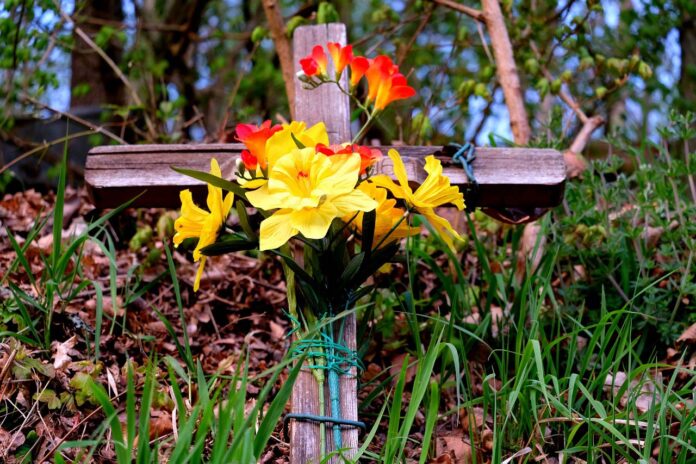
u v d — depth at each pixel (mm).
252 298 3070
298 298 2037
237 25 8086
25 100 4438
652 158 3295
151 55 6312
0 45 4238
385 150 2365
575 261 3006
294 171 1812
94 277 2975
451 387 2547
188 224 1951
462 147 2342
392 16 4324
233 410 1629
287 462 2111
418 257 3037
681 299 2713
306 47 2592
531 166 2344
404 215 1993
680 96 5938
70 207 3686
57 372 2170
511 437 2150
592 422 2096
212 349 2750
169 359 2117
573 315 2688
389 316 2768
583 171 3100
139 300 2830
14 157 4707
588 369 2531
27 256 3012
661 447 1896
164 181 2297
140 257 3314
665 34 5301
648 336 2668
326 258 1970
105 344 2455
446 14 6707
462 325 2598
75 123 5199
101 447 2076
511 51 3498
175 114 4660
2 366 2135
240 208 1923
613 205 3221
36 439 2045
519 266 2994
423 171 2148
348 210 1807
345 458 1732
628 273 2773
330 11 3773
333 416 1884
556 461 2139
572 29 3889
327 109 2488
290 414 1892
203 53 8664
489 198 2365
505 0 3855
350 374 1967
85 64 6273
